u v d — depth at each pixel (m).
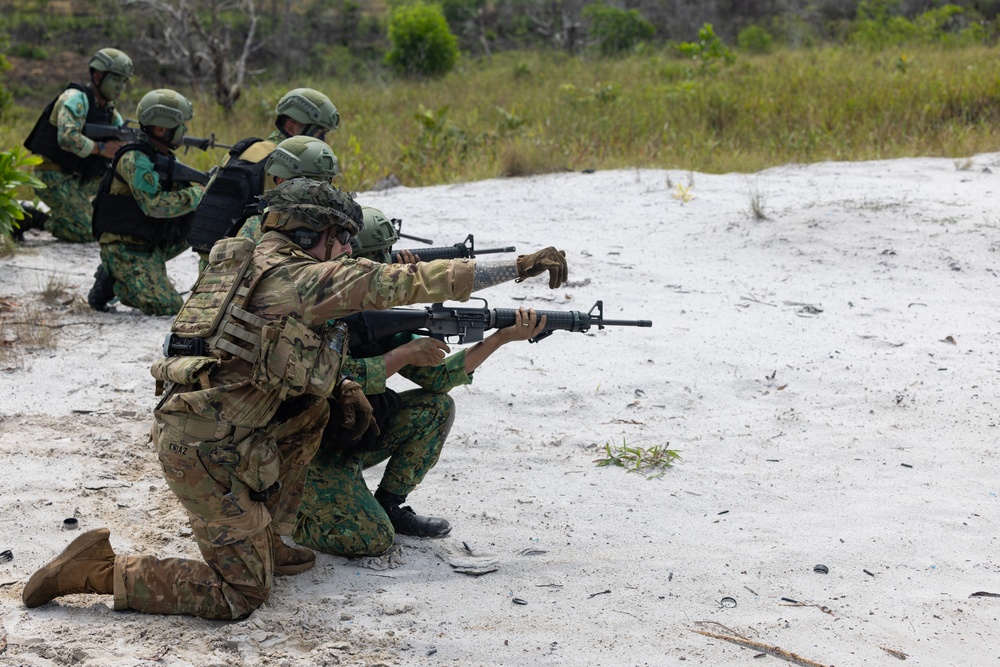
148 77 77.56
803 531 11.16
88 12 91.94
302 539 10.54
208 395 8.45
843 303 19.05
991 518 11.38
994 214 23.34
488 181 31.36
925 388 15.12
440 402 10.76
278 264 8.55
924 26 62.16
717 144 35.78
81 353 16.69
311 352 8.48
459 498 11.99
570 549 10.79
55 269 22.09
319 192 8.70
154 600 9.02
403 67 72.12
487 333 18.72
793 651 8.88
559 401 15.01
